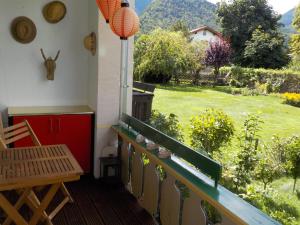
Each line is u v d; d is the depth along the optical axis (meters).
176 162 2.66
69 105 4.34
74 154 4.01
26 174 2.12
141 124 3.29
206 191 2.10
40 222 2.94
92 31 4.04
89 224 3.01
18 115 3.69
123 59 3.89
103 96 3.91
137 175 3.35
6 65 3.97
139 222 3.08
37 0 3.98
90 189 3.75
